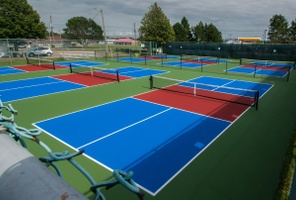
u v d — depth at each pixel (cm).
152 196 508
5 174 109
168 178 572
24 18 3478
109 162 646
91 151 706
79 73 2152
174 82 1741
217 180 564
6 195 100
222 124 912
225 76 2003
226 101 1229
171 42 4166
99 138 793
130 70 2347
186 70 2348
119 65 2739
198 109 1095
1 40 2972
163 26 4075
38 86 1603
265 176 579
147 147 730
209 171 601
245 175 583
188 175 584
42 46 3659
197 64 2856
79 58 3456
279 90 1484
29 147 712
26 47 3512
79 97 1321
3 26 3325
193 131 848
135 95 1362
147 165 630
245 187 538
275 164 633
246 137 798
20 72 2181
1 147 129
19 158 119
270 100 1252
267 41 5778
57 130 859
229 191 524
